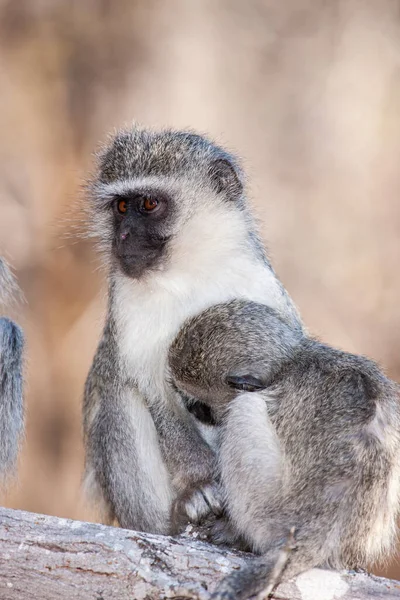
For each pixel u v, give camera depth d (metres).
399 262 20.45
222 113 20.47
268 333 10.01
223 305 10.48
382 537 9.24
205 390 9.90
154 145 11.62
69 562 8.61
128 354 10.73
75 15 20.73
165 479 10.41
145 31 20.61
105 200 11.80
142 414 10.65
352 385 9.30
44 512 19.64
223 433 9.63
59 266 20.03
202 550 8.70
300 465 9.05
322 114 20.73
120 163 11.55
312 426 9.13
